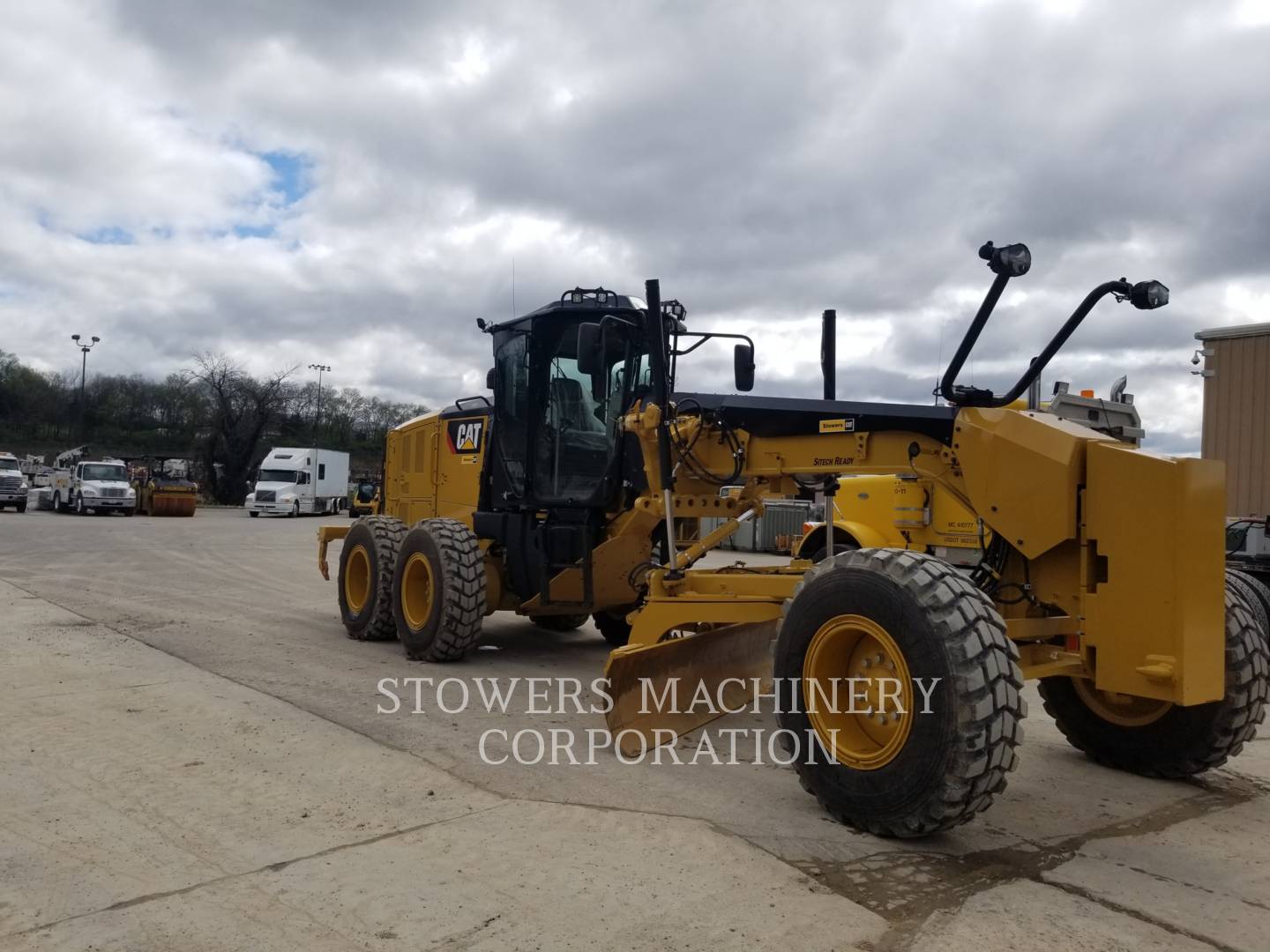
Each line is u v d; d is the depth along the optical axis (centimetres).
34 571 1388
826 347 573
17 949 286
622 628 830
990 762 350
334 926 303
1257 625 454
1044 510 409
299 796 424
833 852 370
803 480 542
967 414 443
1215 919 320
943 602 362
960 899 331
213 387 5231
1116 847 386
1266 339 1212
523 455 740
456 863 353
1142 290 415
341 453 4103
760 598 522
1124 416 905
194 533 2466
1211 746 452
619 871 347
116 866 347
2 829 384
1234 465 1241
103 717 555
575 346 712
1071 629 421
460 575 714
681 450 566
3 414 7356
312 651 786
